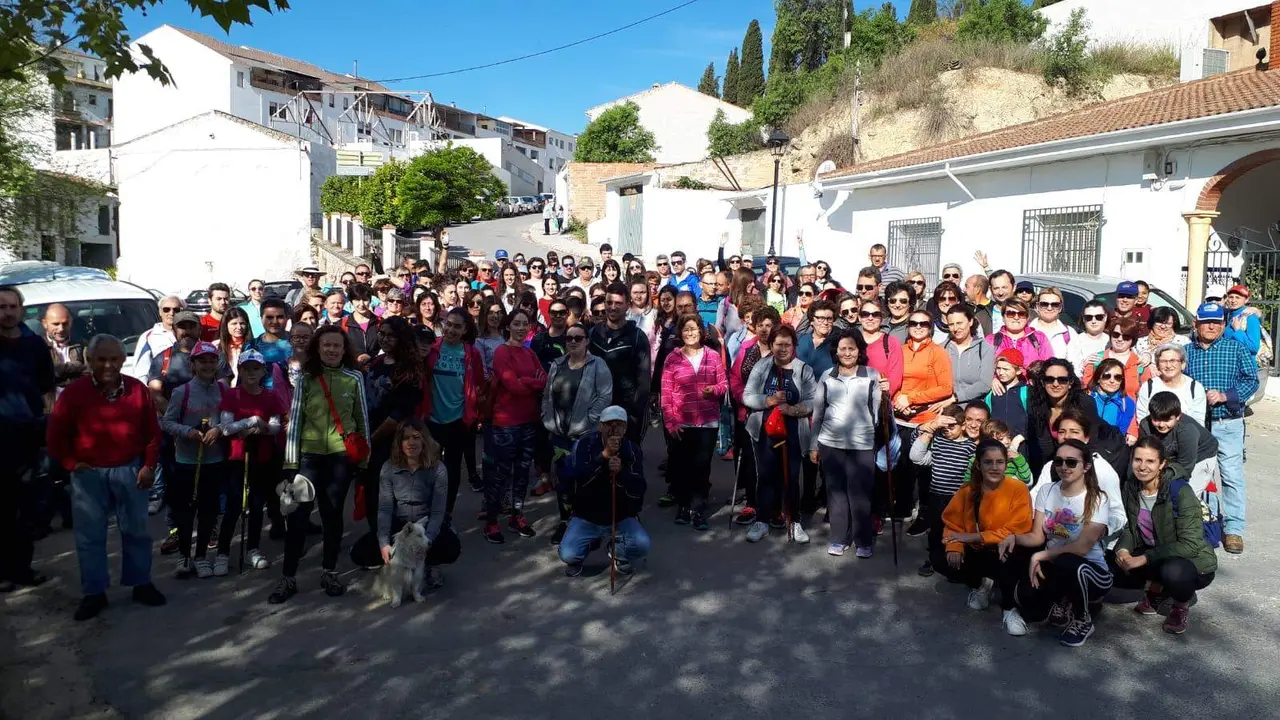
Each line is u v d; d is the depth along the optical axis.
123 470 5.61
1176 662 4.93
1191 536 5.19
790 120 36.53
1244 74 17.92
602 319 8.37
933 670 4.86
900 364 7.09
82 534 5.55
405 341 6.62
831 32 48.25
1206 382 7.15
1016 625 5.31
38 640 5.25
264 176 38.31
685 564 6.55
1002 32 33.75
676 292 9.62
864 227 20.98
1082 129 15.64
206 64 53.00
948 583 6.18
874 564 6.56
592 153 54.25
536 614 5.64
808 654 5.07
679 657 5.03
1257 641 5.18
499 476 7.09
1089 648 5.12
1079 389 6.32
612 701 4.53
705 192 32.06
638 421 7.66
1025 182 16.38
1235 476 6.94
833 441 6.64
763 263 20.59
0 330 6.12
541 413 7.32
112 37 5.46
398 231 37.38
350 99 61.47
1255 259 14.55
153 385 7.16
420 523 5.79
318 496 5.94
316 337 5.88
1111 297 10.37
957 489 6.01
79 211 29.52
